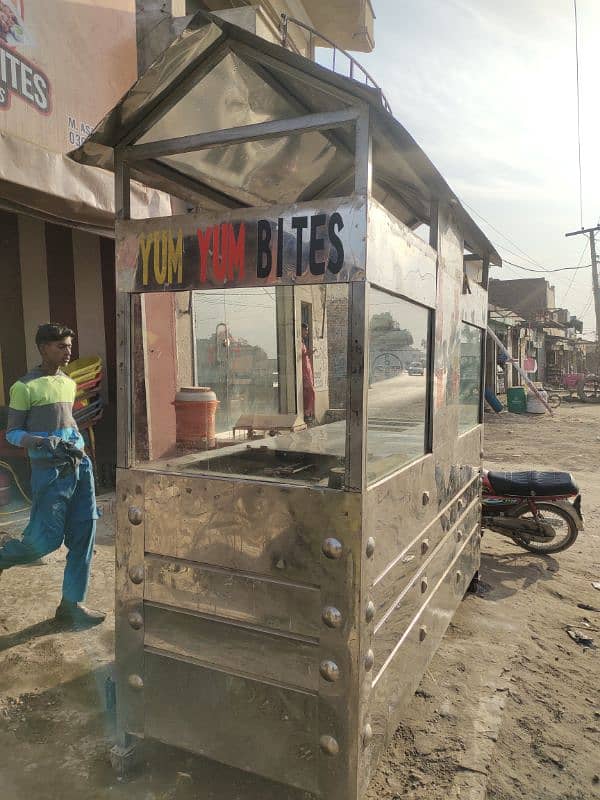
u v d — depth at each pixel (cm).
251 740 200
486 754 247
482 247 381
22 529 462
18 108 393
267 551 192
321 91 187
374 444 198
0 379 520
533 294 4000
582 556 507
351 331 181
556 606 404
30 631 325
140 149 215
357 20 973
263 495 191
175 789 219
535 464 924
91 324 582
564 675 315
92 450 545
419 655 257
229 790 219
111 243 593
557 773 240
